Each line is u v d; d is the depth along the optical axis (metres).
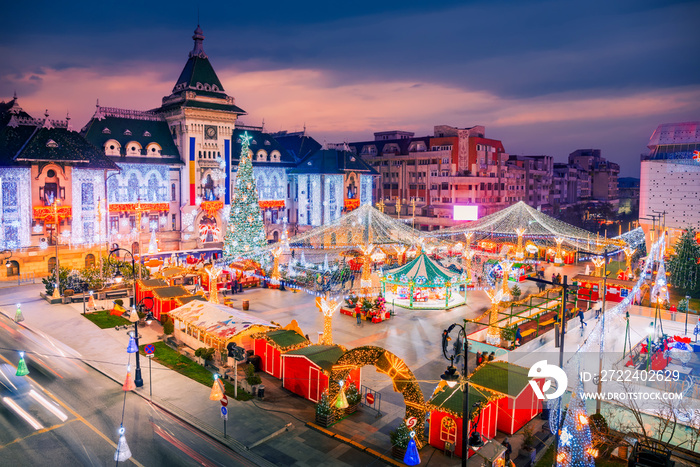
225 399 26.31
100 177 70.12
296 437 26.77
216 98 82.88
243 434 26.73
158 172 79.44
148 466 23.52
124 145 76.44
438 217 121.56
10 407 29.25
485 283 66.50
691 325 48.78
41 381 33.09
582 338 44.06
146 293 49.25
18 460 23.67
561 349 28.28
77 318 47.28
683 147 84.06
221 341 35.94
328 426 27.72
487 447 22.14
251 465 23.92
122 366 35.94
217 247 83.44
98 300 53.62
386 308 52.28
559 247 84.19
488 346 38.97
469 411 25.00
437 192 122.81
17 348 39.06
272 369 35.09
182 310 41.81
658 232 84.19
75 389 32.09
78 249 67.56
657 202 85.00
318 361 30.69
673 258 68.88
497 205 128.00
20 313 45.69
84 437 26.06
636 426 28.25
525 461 25.08
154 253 71.31
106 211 71.12
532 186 145.50
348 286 63.75
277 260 65.00
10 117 67.12
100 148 74.19
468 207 116.81
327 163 101.44
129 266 59.44
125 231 75.88
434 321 48.47
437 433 26.02
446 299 54.00
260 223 70.88
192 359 37.81
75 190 67.69
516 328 39.50
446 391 27.02
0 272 62.03
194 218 82.38
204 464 23.84
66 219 67.25
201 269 60.84
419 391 25.75
